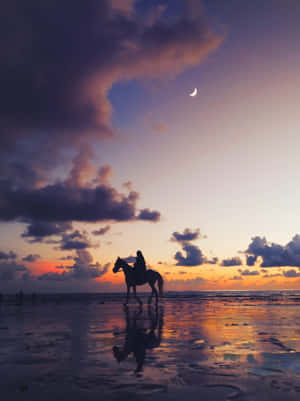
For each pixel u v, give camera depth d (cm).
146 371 384
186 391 311
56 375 367
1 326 843
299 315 1194
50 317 1119
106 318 1063
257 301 2853
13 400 288
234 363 422
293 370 387
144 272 1941
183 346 543
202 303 2436
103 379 352
